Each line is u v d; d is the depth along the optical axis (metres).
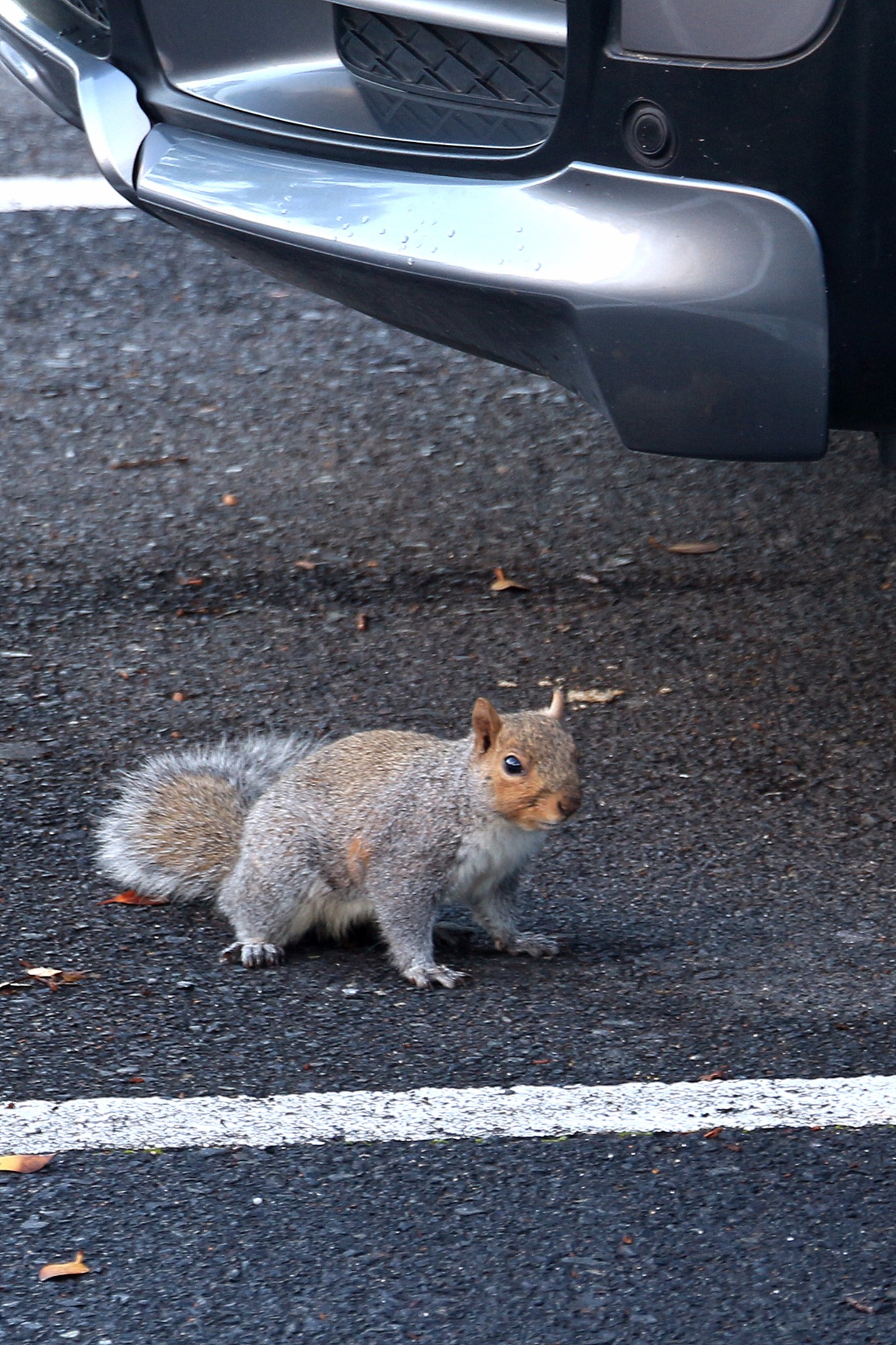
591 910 7.50
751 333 6.80
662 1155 5.70
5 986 6.75
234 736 9.05
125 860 7.68
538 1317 4.95
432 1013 6.68
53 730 9.09
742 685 9.58
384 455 12.73
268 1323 4.92
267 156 8.45
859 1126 5.86
